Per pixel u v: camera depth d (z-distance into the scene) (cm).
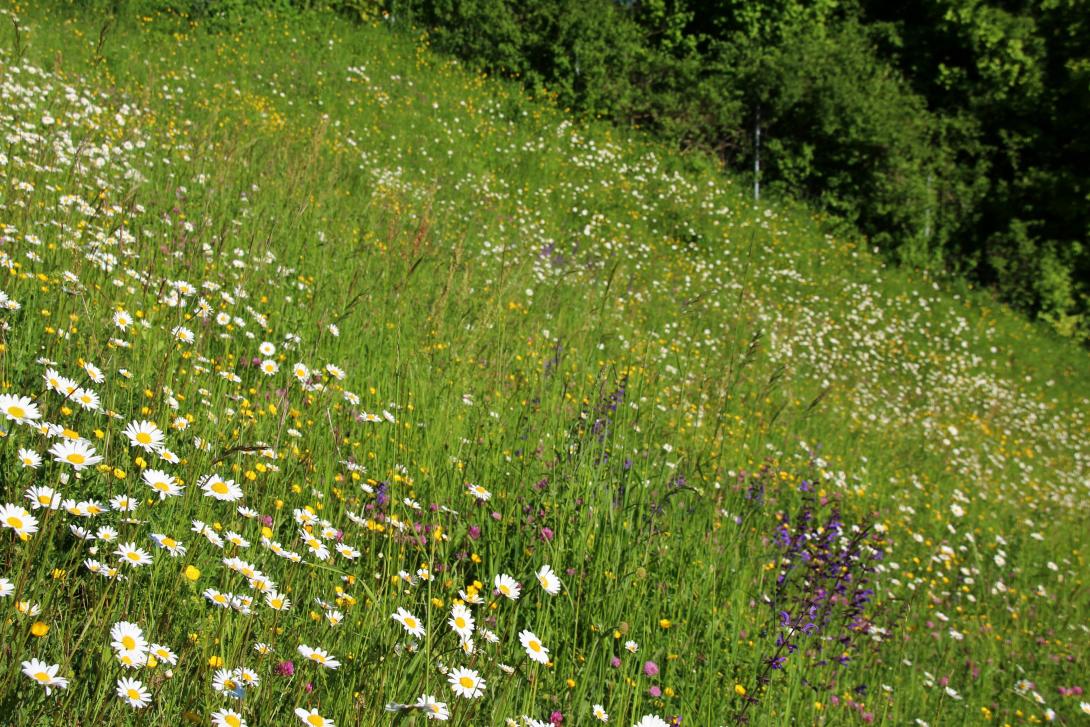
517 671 285
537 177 1560
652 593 396
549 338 711
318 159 1051
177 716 202
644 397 646
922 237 2003
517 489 414
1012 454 1245
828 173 2022
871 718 391
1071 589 778
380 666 238
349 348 544
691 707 325
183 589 247
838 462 857
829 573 431
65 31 1275
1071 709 532
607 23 1995
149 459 294
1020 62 2352
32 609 192
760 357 1100
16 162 577
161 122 977
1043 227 2164
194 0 1619
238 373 449
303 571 288
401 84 1675
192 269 543
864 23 2595
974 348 1692
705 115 2003
